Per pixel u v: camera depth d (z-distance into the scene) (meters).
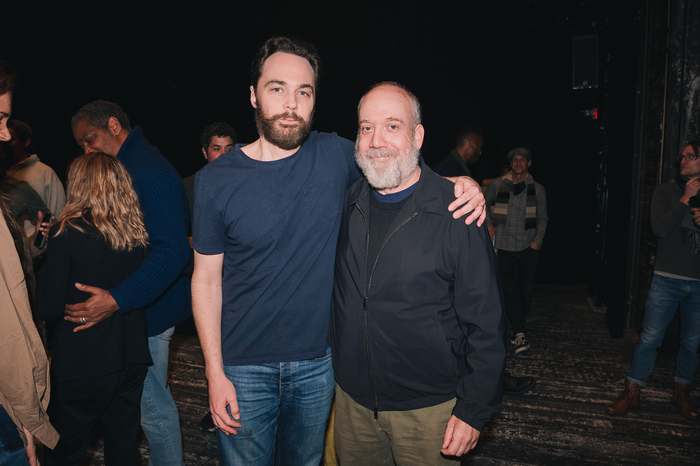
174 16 6.25
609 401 2.70
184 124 6.48
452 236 1.15
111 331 1.43
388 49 5.62
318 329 1.27
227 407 1.25
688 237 2.38
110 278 1.44
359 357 1.23
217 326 1.24
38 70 6.23
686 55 3.26
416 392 1.21
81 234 1.40
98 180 1.43
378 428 1.32
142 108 6.49
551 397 2.75
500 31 5.44
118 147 1.73
